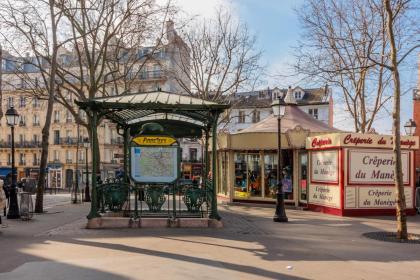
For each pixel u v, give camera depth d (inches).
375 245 411.5
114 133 2711.6
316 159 733.3
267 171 829.8
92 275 279.1
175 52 1423.5
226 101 1330.0
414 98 1240.8
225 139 846.5
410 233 491.2
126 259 325.4
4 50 964.0
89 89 1024.9
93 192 486.9
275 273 294.7
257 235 453.7
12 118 628.4
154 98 512.4
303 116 932.0
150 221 487.2
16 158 2805.1
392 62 457.1
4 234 444.1
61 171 2696.9
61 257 331.3
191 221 493.4
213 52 1288.1
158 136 505.4
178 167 506.0
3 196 497.0
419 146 721.0
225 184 917.8
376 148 675.4
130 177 502.3
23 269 293.1
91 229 472.7
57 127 2728.8
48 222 561.6
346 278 288.5
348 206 660.1
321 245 405.7
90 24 1024.2
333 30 927.7
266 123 899.4
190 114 553.6
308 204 756.0
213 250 366.9
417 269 317.4
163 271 291.4
